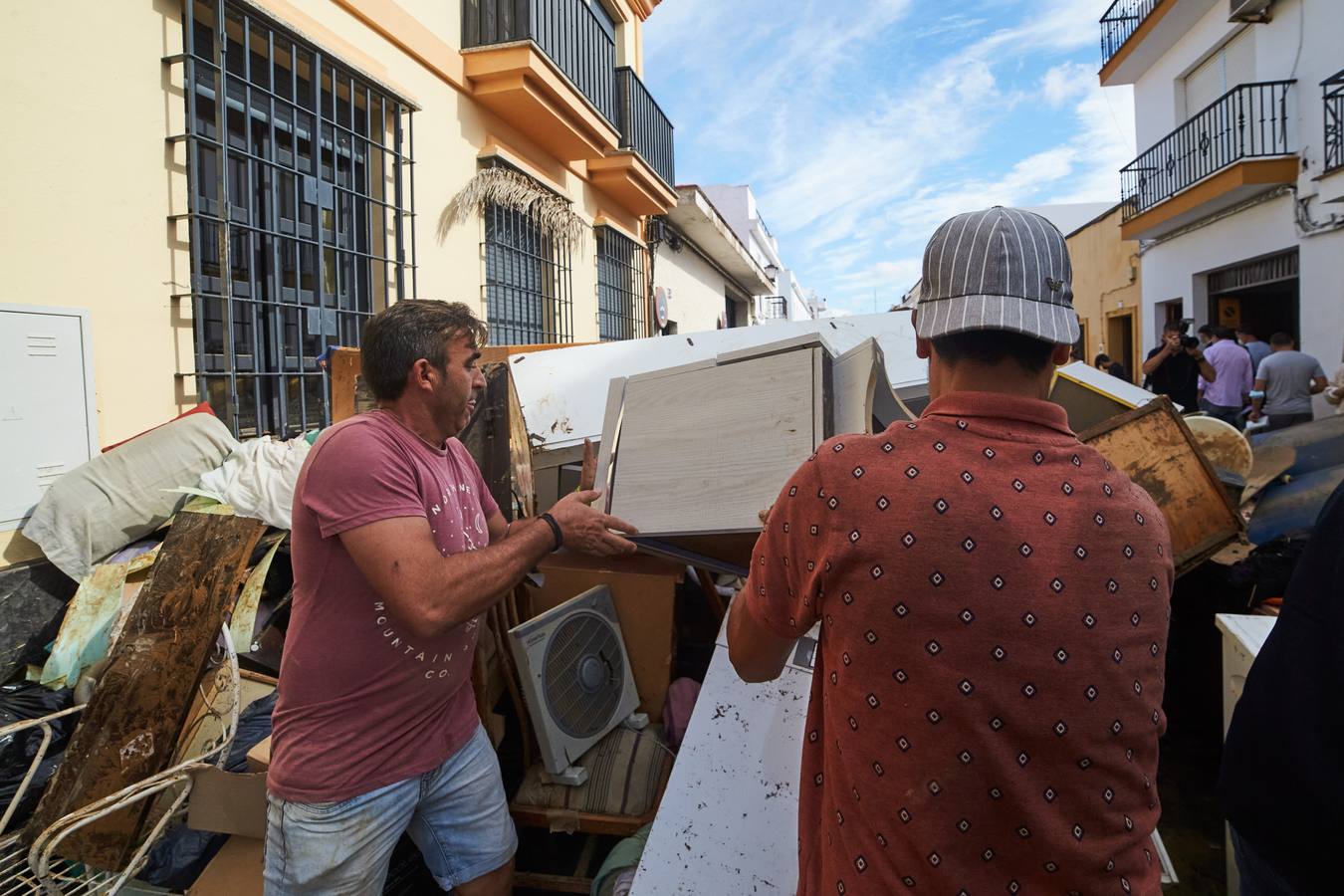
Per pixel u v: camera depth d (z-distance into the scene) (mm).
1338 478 2818
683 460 1707
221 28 3467
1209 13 10000
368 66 4535
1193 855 2096
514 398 2506
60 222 2932
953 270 964
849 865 911
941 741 847
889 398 1720
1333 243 7809
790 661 1958
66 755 2090
